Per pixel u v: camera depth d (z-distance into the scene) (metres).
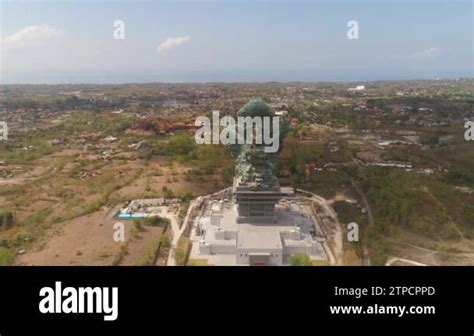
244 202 191.88
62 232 197.75
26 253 176.00
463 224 191.75
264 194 190.38
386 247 172.00
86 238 190.25
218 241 179.88
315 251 174.38
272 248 167.62
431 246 172.88
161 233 196.12
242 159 199.00
